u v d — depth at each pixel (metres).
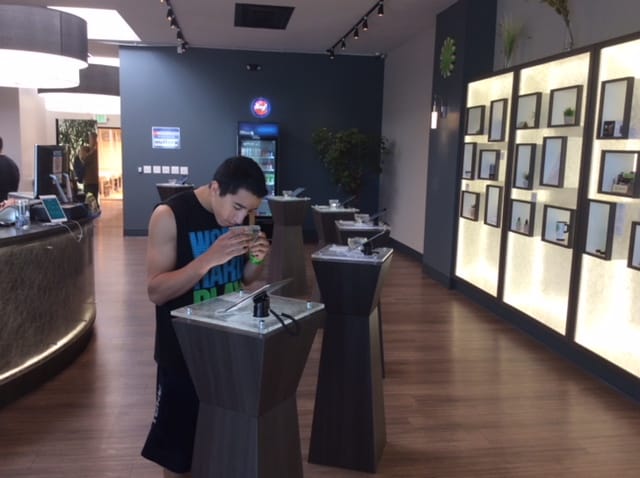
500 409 3.57
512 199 5.29
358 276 2.67
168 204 1.96
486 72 6.32
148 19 7.63
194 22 7.78
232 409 1.82
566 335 4.42
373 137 9.79
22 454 2.92
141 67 9.55
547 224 4.64
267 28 8.09
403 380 4.00
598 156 4.07
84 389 3.72
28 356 3.66
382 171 10.18
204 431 1.89
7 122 10.22
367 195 10.52
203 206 1.99
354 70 10.09
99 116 14.93
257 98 9.87
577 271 4.27
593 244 4.11
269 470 1.85
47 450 2.97
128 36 9.00
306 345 1.90
